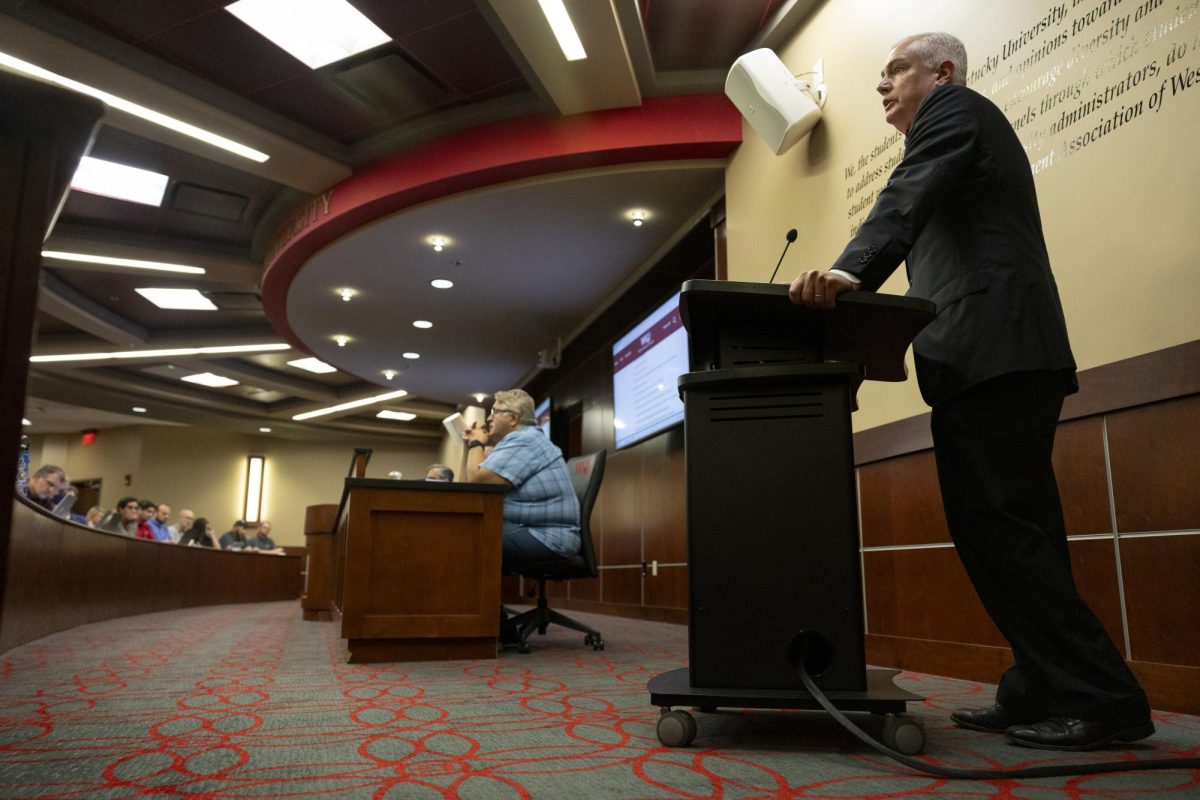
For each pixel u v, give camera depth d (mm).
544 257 5977
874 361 1566
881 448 2959
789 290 1248
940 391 1396
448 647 2854
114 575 5414
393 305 7023
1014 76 2479
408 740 1402
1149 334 1965
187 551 7363
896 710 1243
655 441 6078
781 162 3939
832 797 1030
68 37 4016
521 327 7613
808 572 1322
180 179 5684
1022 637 1357
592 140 4570
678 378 1431
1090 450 2102
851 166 3338
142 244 6492
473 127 4871
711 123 4469
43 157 845
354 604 2723
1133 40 2055
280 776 1142
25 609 3426
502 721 1594
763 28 4070
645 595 6039
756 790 1063
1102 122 2137
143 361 9883
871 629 2990
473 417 10914
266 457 15008
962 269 1408
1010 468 1354
